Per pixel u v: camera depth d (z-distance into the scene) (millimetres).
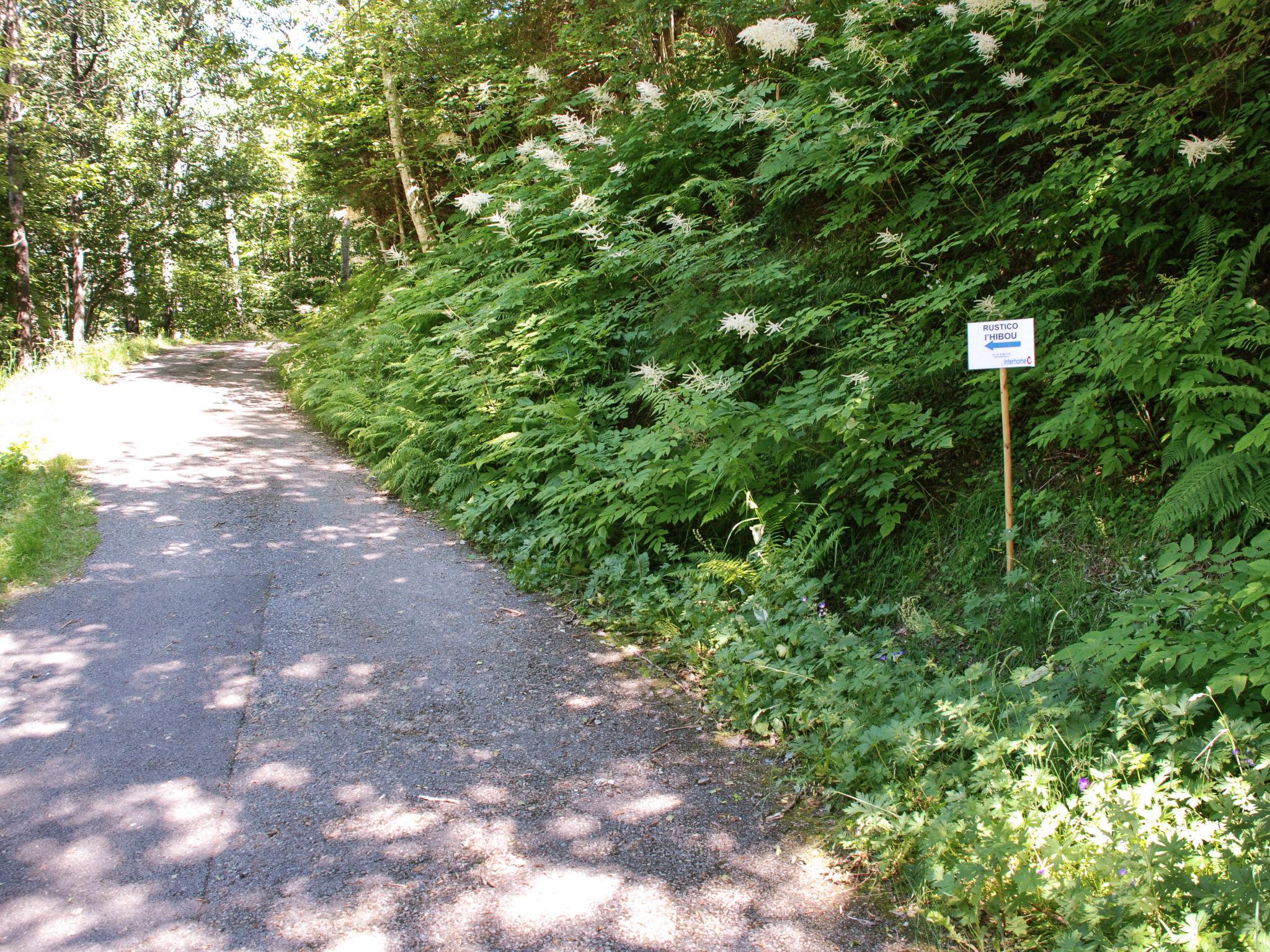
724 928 2629
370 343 11195
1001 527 4504
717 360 6176
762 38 6438
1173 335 3855
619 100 10555
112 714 3912
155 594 5391
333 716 3949
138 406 11859
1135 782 2898
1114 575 3943
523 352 7836
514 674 4465
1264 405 3795
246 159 25750
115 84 21547
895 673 3750
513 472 7070
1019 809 2719
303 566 6027
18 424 8969
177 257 27188
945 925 2596
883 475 4879
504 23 13055
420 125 13547
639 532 5812
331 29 14445
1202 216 4270
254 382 15477
